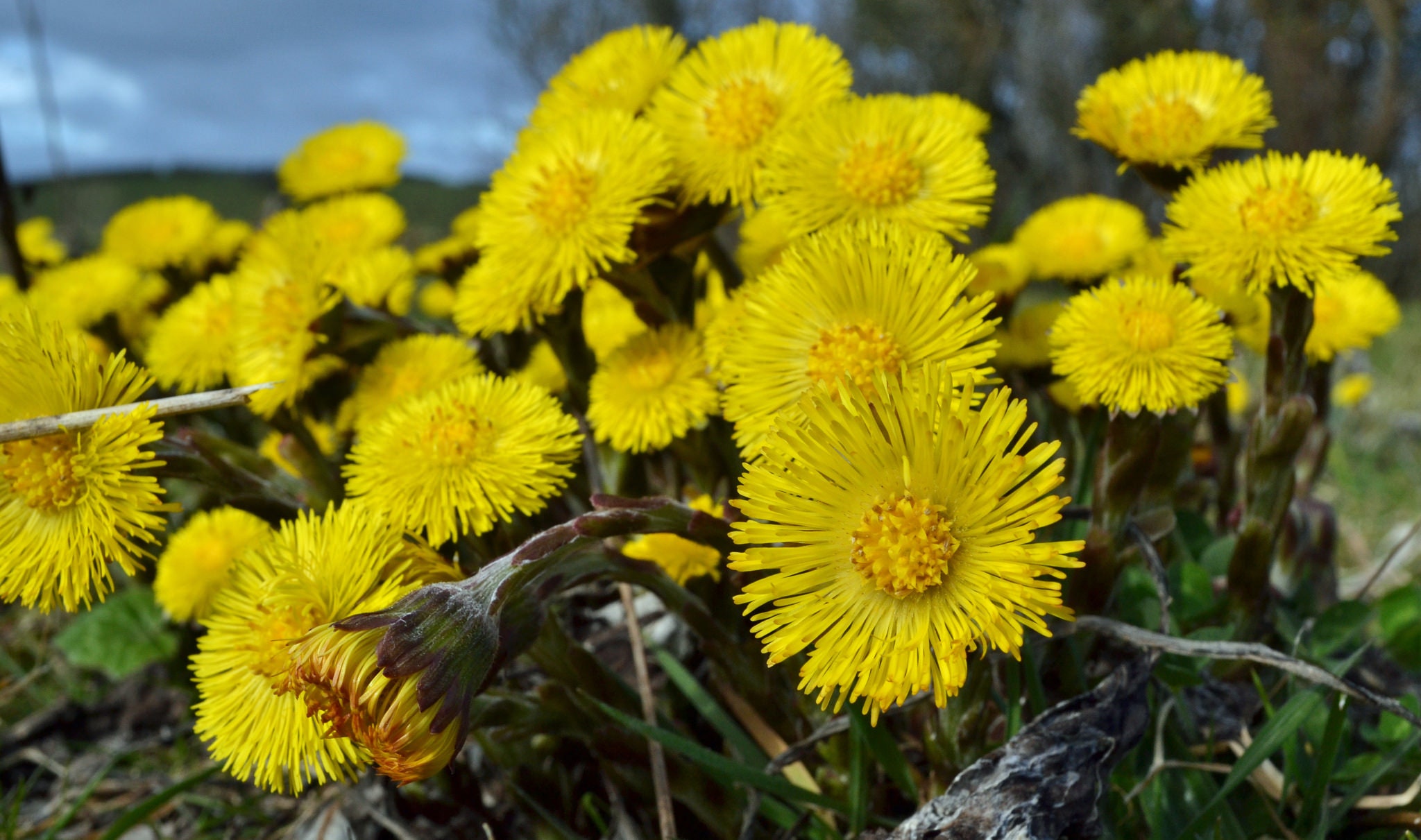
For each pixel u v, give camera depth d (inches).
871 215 9.6
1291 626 10.8
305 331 10.5
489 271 10.0
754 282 9.7
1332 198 9.4
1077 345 9.4
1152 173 10.2
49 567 8.7
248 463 10.1
